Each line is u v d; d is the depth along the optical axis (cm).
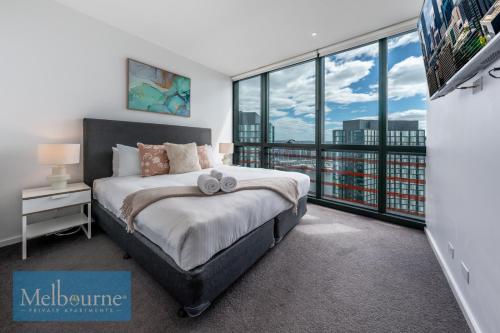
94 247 201
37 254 187
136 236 156
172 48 326
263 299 136
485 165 107
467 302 123
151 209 144
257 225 166
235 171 282
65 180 216
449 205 157
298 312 126
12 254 187
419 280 155
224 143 402
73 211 245
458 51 108
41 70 219
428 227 225
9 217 207
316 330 114
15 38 203
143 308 128
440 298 137
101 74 262
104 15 247
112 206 194
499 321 93
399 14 238
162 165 264
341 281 154
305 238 224
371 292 143
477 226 114
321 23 256
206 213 130
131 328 115
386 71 274
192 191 166
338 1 218
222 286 131
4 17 197
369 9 230
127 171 253
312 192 364
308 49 324
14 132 206
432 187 207
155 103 316
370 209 298
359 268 170
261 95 410
